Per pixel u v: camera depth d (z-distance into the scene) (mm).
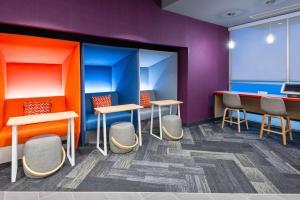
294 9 4023
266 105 3723
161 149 3359
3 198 2012
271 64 4809
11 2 2596
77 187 2211
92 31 3271
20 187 2203
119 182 2314
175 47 4598
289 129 3844
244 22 4949
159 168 2666
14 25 2703
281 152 3219
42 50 3162
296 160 2910
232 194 2074
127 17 3654
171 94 5000
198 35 4777
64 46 3162
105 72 4613
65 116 2650
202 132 4371
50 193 2100
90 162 2846
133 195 2064
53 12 2904
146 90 5215
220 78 5402
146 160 2920
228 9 4055
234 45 5383
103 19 3379
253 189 2162
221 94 5293
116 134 3129
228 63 5574
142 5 3836
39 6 2791
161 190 2154
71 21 3062
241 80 5414
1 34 2576
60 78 3908
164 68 5090
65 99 3707
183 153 3182
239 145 3551
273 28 4754
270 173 2520
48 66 3766
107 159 2951
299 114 3973
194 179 2379
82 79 3295
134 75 4023
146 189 2174
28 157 2338
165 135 3879
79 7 3125
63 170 2602
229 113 5316
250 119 5242
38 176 2363
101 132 3824
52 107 3531
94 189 2172
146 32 3914
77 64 3146
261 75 5004
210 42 5055
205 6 3898
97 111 3205
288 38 4477
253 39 5098
